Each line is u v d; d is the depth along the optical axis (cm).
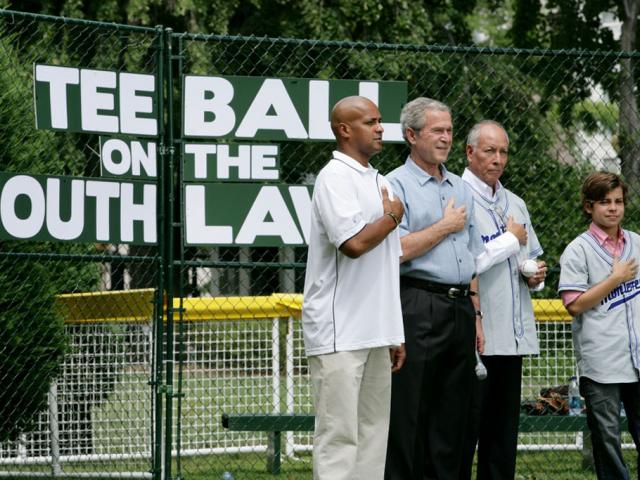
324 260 1950
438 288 2091
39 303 2683
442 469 2111
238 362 2817
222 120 2436
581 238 2277
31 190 2311
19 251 2650
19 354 2667
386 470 2095
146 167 2398
